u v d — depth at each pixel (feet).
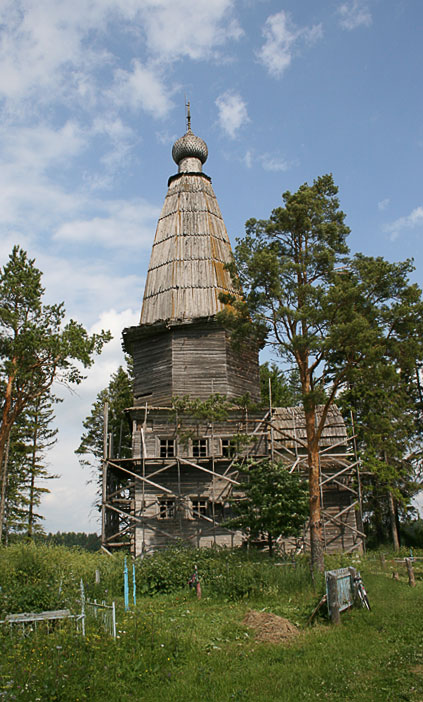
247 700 31.14
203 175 131.95
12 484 138.92
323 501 111.45
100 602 54.29
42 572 61.62
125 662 36.76
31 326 98.89
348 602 50.31
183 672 36.19
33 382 104.53
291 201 85.76
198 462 102.42
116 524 122.42
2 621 42.45
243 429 105.60
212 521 97.09
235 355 111.75
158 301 116.06
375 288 77.61
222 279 117.39
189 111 141.18
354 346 72.13
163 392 108.88
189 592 63.82
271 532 79.15
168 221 125.49
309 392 74.54
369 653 37.93
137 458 98.89
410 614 48.16
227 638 44.52
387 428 111.86
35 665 34.37
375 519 138.72
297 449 117.70
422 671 33.53
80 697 31.55
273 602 56.39
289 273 81.20
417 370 134.51
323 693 31.48
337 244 85.10
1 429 98.89
